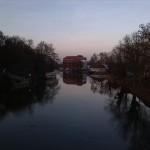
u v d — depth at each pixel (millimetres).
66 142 30750
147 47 61969
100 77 176000
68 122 40219
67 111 48844
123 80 102938
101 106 54844
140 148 29125
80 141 31172
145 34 61781
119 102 60219
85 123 39969
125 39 99688
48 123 39469
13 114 45625
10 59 90000
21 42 116625
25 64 98938
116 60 118375
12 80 81500
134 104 57344
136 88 73312
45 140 31422
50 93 76750
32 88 88812
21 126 37531
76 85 107250
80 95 73500
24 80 94188
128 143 30781
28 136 32906
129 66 82562
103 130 36000
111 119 42844
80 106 54531
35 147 29094
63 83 117312
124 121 41500
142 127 38031
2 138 32125
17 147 29094
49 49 147750
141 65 71438
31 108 51344
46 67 133875
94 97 69312
